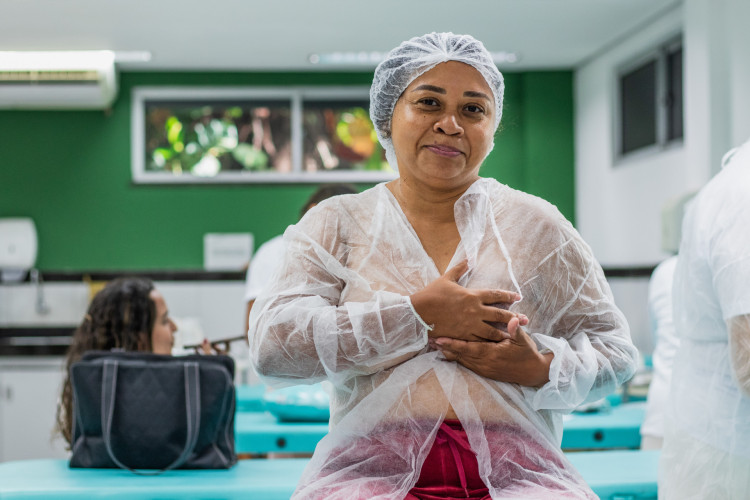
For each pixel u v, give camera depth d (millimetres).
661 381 2727
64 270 6039
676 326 1893
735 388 1722
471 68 1419
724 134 4629
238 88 6617
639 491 2201
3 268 6117
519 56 6297
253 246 6641
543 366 1360
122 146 6562
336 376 1393
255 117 6684
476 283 1400
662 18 5348
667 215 3666
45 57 5922
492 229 1430
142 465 2412
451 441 1366
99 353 2471
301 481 1427
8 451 5156
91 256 6539
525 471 1377
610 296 1497
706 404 1773
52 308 5773
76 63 5973
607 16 5359
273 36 5730
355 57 6293
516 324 1300
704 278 1745
